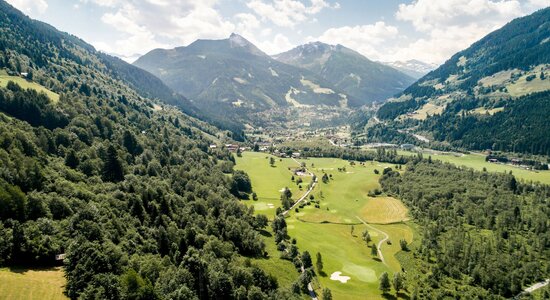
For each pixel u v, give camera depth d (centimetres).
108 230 11775
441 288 13612
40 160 15425
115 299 8694
